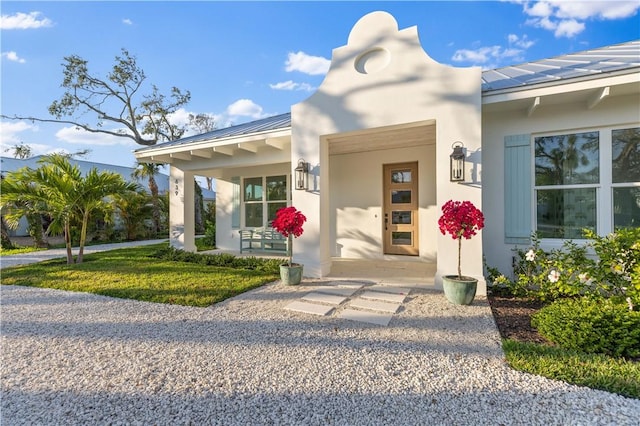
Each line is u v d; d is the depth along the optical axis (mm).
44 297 4715
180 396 2203
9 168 17609
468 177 4590
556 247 4754
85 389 2307
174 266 7031
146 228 15734
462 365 2580
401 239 7879
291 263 5586
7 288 5309
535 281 4250
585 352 2688
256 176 9922
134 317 3811
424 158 7398
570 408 2016
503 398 2133
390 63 5133
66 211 7320
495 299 4379
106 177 7793
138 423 1938
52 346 3035
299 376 2447
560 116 4734
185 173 9211
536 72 5316
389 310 3936
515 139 4980
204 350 2912
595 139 4637
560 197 4855
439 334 3205
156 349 2943
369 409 2045
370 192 8055
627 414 1944
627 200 4473
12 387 2348
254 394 2221
